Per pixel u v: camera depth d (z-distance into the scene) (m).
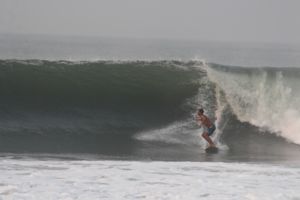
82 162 44.31
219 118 66.19
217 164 46.00
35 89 67.44
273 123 66.12
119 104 68.06
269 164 49.06
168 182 37.44
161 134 62.53
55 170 40.12
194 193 34.59
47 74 68.62
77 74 69.06
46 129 62.38
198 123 64.94
